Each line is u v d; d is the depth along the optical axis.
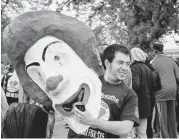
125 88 2.64
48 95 2.53
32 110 2.37
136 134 5.00
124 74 2.61
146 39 12.28
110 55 2.63
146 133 5.31
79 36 2.60
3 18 19.98
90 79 2.50
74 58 2.55
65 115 2.49
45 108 2.63
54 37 2.58
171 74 5.81
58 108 2.50
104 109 2.58
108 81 2.65
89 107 2.46
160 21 12.39
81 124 2.47
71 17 2.66
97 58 2.67
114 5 15.54
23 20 2.56
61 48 2.53
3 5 20.72
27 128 2.35
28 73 2.57
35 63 2.53
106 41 18.53
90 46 2.64
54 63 2.50
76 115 2.43
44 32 2.54
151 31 12.21
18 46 2.55
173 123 5.85
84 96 2.47
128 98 2.61
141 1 12.39
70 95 2.43
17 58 2.59
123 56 2.60
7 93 5.71
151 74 5.00
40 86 2.56
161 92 5.74
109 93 2.61
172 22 12.41
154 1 12.35
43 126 2.41
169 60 5.86
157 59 5.91
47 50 2.52
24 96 4.77
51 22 2.55
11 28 2.56
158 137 6.10
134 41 12.38
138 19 12.87
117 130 2.47
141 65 4.98
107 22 16.91
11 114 2.37
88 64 2.64
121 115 2.58
